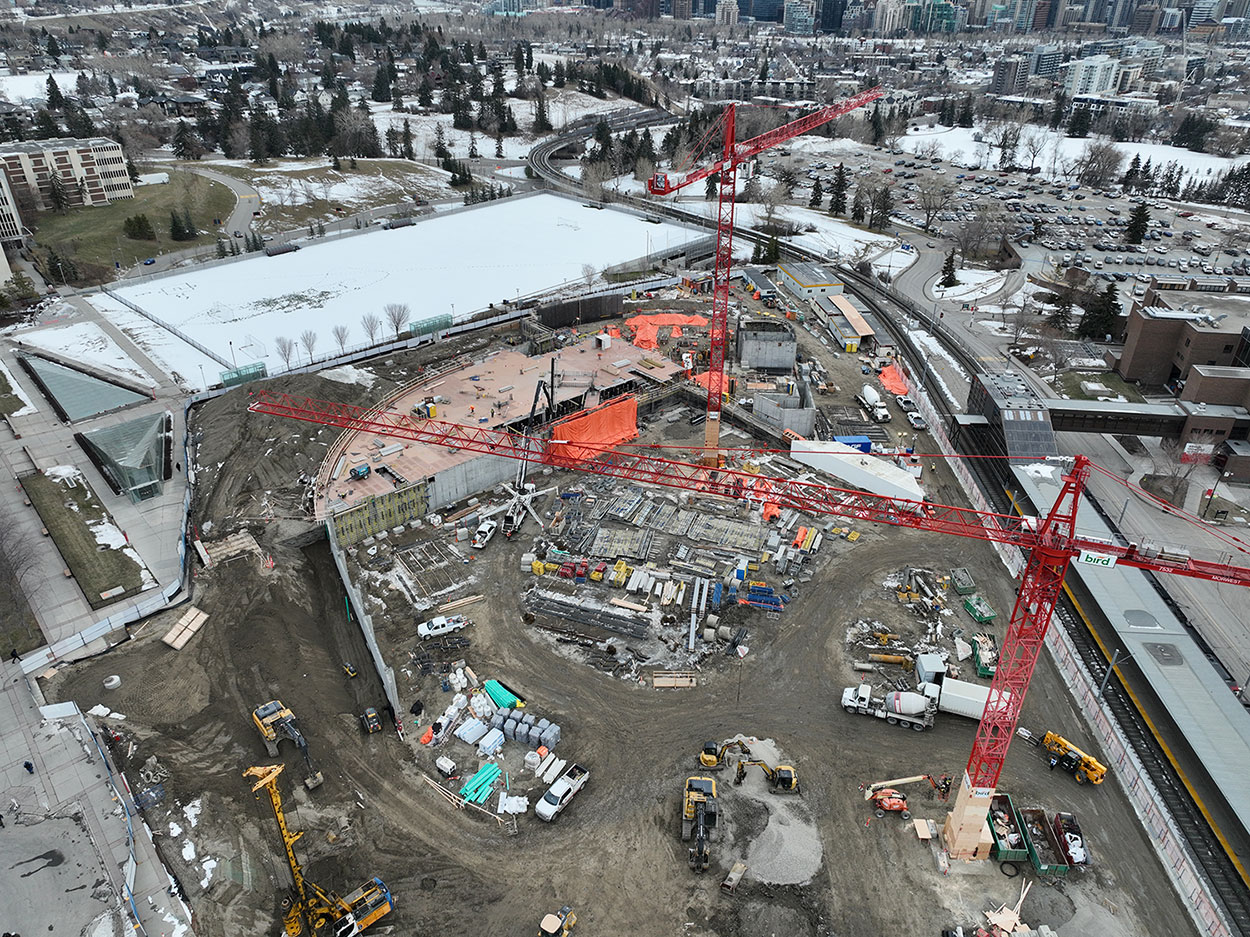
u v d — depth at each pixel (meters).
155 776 66.94
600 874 61.91
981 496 106.69
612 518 101.81
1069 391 139.62
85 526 96.31
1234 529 103.25
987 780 60.38
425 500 101.44
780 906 59.75
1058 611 90.44
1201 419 113.44
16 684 75.25
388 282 178.88
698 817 63.38
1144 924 59.56
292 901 58.97
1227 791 67.06
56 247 175.25
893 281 193.88
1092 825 66.88
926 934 58.28
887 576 93.31
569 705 76.25
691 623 84.56
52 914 56.75
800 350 150.50
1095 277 189.12
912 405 130.00
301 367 135.75
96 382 130.00
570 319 155.00
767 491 97.62
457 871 61.91
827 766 71.00
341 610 89.44
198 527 96.75
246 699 74.94
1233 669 83.00
